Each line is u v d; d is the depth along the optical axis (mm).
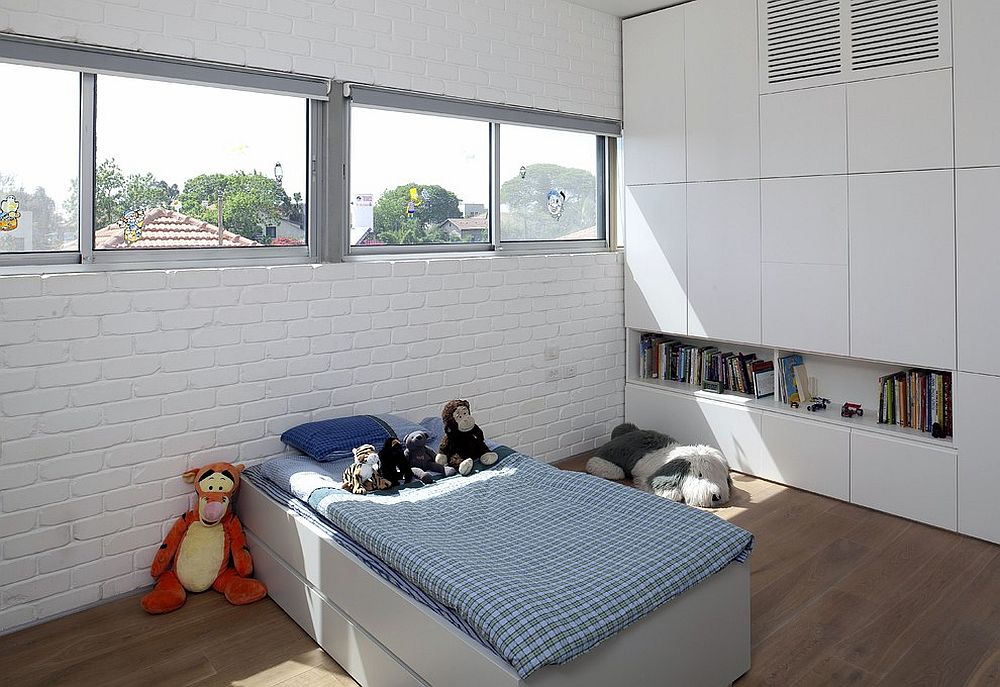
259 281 3354
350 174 3717
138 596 3096
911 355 3666
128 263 3088
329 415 3641
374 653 2389
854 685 2436
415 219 4039
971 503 3514
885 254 3711
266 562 3068
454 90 3975
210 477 3139
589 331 4824
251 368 3363
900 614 2865
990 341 3395
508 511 2705
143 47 2961
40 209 2881
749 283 4293
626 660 2084
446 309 4051
